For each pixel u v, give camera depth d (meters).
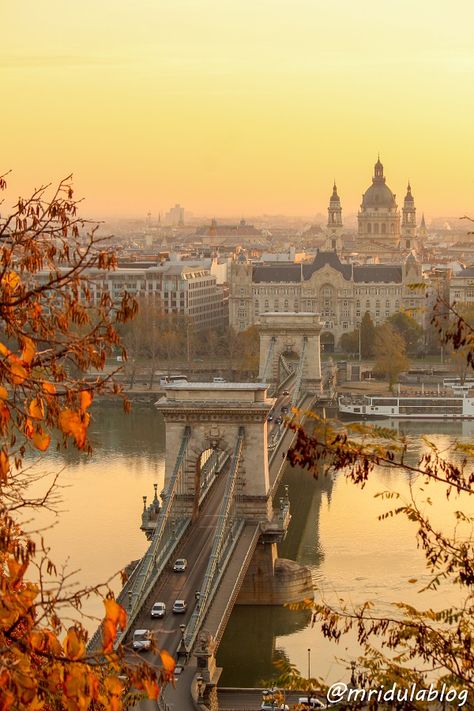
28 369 66.50
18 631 64.25
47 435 66.44
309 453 87.00
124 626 61.62
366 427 90.06
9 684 56.34
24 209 70.56
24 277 72.56
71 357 73.06
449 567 90.31
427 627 90.38
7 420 65.06
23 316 70.44
